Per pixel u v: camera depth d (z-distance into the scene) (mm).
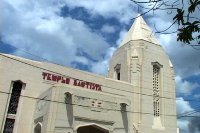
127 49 43531
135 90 39062
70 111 27672
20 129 30094
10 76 31047
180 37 5328
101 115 29422
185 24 5285
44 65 33594
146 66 41562
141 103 38719
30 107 31375
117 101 31172
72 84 34438
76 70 35438
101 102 29969
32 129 30250
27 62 32656
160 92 41781
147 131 37500
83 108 28594
